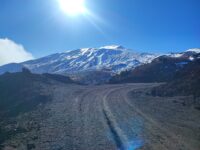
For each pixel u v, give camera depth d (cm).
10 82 5284
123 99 4138
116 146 1823
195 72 5031
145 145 1828
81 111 3122
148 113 2945
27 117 2877
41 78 6612
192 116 2741
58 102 3834
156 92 4859
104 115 2856
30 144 1847
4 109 3581
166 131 2172
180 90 4531
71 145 1847
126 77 9669
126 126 2366
